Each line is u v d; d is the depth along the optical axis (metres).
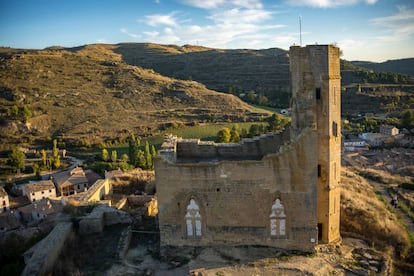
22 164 104.69
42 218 59.09
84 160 110.88
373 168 81.00
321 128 25.83
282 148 25.34
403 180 61.88
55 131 133.75
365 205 37.81
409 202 46.62
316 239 26.33
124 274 24.67
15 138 126.44
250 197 26.27
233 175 26.06
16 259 27.25
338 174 27.25
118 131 129.88
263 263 25.02
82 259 27.08
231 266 24.84
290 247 26.70
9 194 88.50
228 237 27.16
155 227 32.06
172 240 27.61
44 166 104.62
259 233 26.81
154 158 26.42
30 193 81.69
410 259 29.41
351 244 28.27
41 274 23.27
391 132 124.06
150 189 47.09
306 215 26.08
